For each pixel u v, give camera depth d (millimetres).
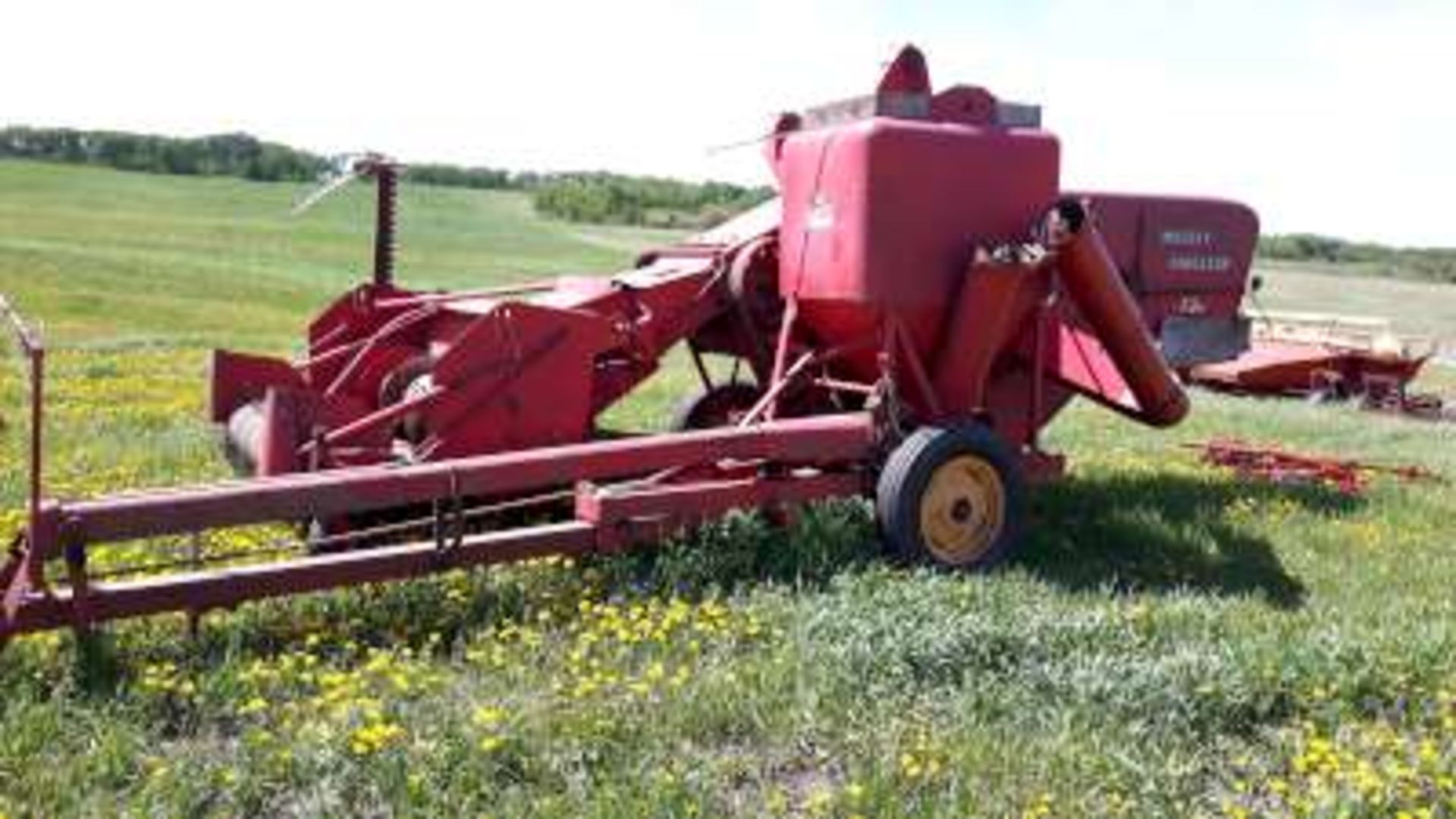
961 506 9281
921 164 9633
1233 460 14570
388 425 8883
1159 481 12906
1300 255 132750
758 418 9805
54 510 6562
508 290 11141
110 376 19484
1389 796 5871
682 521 8562
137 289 43688
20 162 116625
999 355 10414
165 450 12453
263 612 7574
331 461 8414
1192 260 13555
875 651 7121
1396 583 9805
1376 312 69812
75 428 13820
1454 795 5996
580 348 9102
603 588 8234
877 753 6125
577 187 116000
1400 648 7660
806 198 10078
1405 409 27109
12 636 6578
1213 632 8062
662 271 10812
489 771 5773
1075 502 11555
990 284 9734
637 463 8383
